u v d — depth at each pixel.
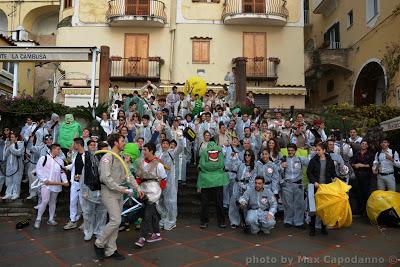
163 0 20.53
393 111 13.91
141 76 19.83
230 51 20.28
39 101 11.69
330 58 20.45
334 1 22.00
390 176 8.19
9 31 24.33
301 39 20.39
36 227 7.42
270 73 20.09
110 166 5.44
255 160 8.27
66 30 20.36
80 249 5.99
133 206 6.25
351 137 9.62
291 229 7.36
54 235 6.87
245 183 7.44
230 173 8.44
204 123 10.11
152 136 8.61
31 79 23.38
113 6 20.02
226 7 20.11
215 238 6.65
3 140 9.63
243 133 10.07
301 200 7.49
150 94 13.06
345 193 6.72
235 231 7.17
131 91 19.58
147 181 6.21
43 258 5.56
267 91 19.47
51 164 7.61
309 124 12.69
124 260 5.45
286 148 8.40
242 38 20.36
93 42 20.28
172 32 20.36
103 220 6.62
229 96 15.53
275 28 20.47
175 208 7.48
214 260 5.45
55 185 7.59
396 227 7.44
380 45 16.89
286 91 19.53
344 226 6.96
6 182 9.20
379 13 16.97
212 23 20.41
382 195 7.70
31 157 9.23
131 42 20.31
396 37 15.55
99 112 11.87
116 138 5.69
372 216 7.71
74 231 7.17
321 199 6.70
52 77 24.61
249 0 20.06
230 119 10.91
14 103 11.39
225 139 9.50
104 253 5.53
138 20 19.62
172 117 11.88
